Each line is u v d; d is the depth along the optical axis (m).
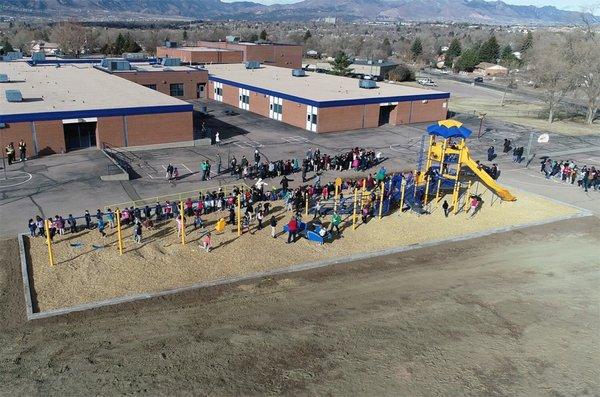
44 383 16.28
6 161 39.31
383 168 38.16
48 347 18.11
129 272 23.73
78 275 23.25
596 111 72.75
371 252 26.83
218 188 35.47
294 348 18.42
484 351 18.67
